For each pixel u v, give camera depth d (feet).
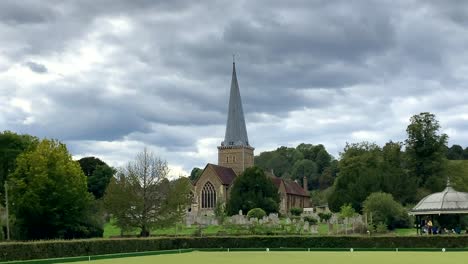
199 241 252.83
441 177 460.55
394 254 211.00
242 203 476.54
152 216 299.99
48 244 190.19
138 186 299.99
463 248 232.12
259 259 191.72
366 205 356.79
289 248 248.93
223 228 342.44
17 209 279.49
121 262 183.11
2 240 245.24
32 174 280.72
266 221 350.02
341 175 467.11
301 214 471.21
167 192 302.86
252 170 487.20
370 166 460.55
